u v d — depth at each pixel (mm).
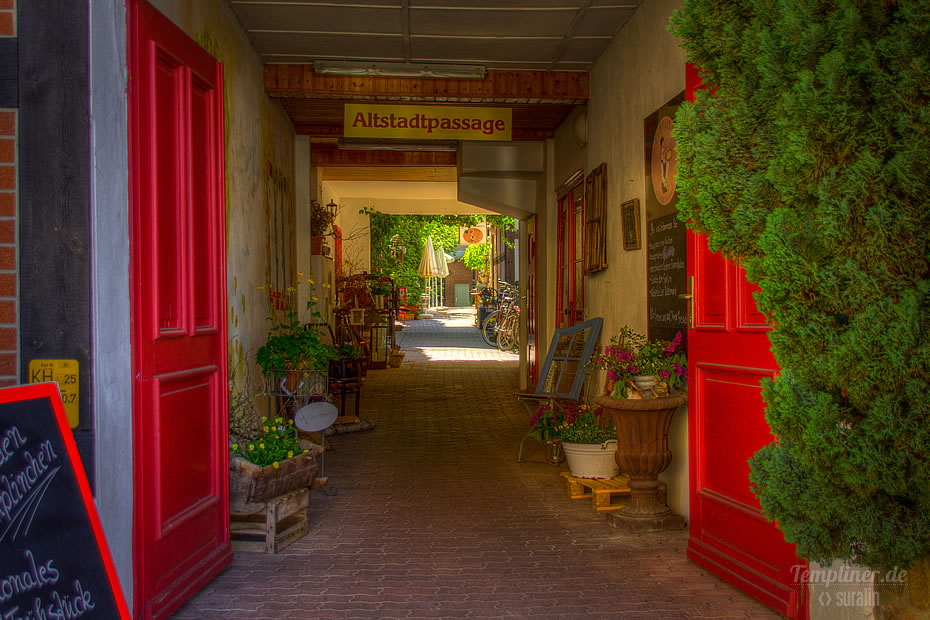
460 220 18203
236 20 5527
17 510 2039
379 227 16641
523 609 3451
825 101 2078
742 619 3326
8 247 2881
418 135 7305
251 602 3543
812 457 2242
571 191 8539
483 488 5805
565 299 9203
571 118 8250
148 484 3215
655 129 5059
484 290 27844
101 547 2230
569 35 5973
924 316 1983
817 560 2410
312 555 4227
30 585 2029
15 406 2102
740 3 2561
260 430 4922
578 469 5477
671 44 4750
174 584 3428
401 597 3600
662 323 4965
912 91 1985
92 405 2863
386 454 7102
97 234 2885
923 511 2105
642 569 3982
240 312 5473
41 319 2869
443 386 12242
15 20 2887
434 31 5848
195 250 3764
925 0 1939
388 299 16359
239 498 4230
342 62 6562
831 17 2121
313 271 10672
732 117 2541
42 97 2869
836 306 2158
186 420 3605
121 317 3029
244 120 5789
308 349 5719
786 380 2299
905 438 2037
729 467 3691
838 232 2076
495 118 7359
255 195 6168
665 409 4598
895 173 2010
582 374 6121
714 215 2619
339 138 9750
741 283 3541
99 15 2910
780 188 2291
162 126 3428
